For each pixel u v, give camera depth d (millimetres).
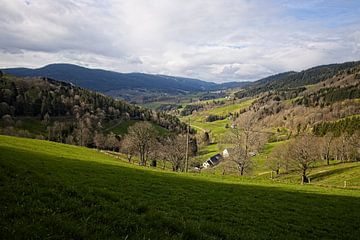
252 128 100875
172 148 127125
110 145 165375
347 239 23703
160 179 41906
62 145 78438
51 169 33812
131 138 130750
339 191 50312
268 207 31344
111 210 14656
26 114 190375
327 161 156750
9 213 11602
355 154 160250
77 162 46281
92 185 29109
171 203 26672
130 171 46375
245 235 17906
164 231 13633
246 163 100312
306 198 39594
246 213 27266
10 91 188375
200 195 33281
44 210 12672
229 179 57469
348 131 181250
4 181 16281
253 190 42781
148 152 130250
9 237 9656
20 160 34656
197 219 21906
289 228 24312
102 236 11312
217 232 16266
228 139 104812
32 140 74125
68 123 186000
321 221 28094
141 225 13656
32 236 10062
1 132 148500
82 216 13164
